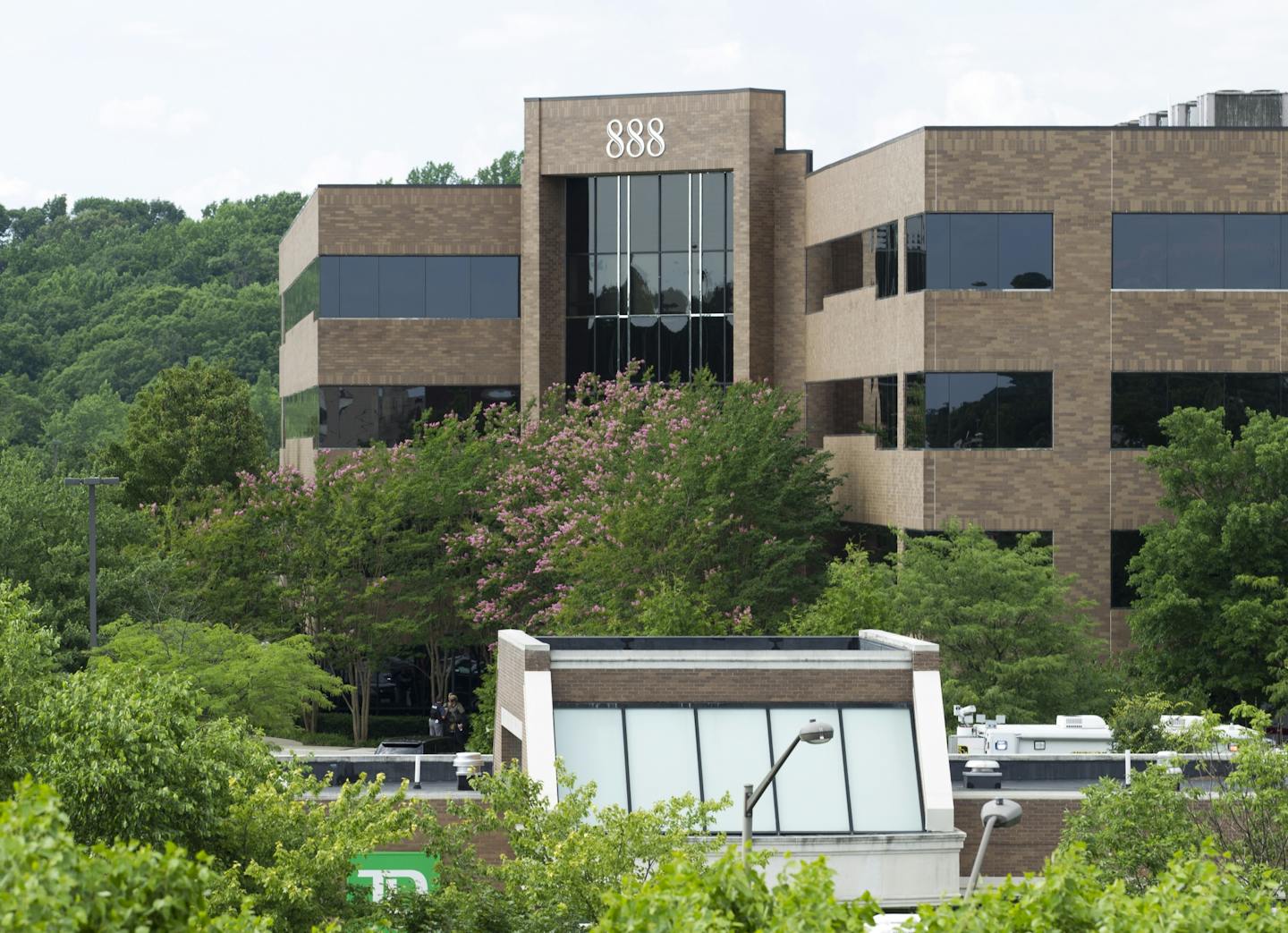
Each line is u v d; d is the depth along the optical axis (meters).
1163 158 53.31
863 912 13.44
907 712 33.78
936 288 53.12
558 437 59.03
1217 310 53.50
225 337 195.50
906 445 54.47
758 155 64.62
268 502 59.84
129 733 21.39
